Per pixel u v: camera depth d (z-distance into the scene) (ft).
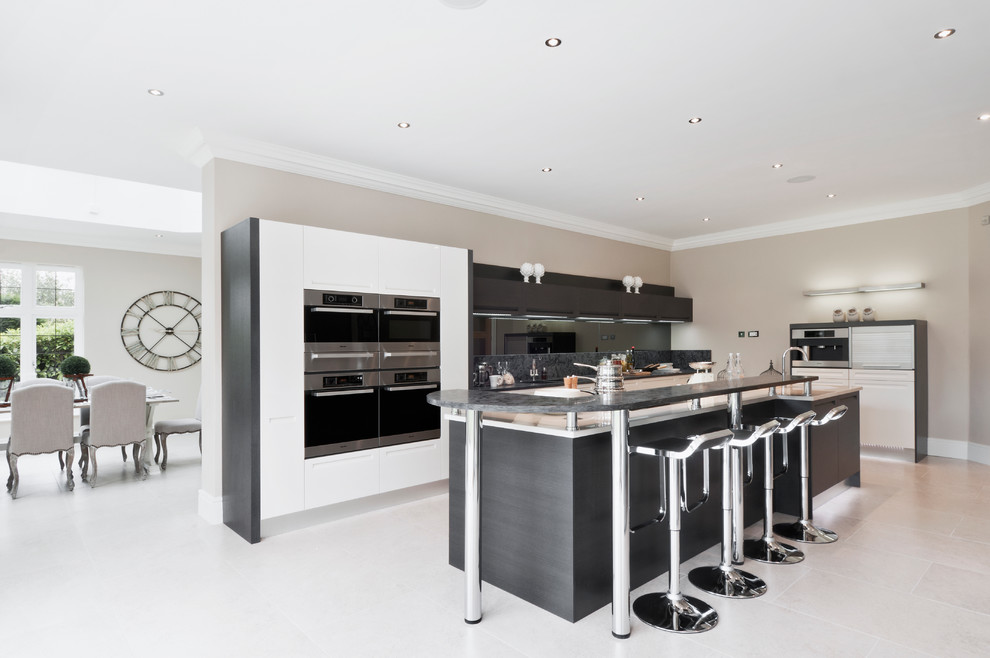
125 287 25.95
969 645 7.47
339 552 10.90
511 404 7.70
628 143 13.46
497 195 18.25
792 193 18.04
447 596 8.99
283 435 11.87
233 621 8.18
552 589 8.38
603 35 8.70
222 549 11.05
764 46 9.03
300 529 12.23
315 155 14.14
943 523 12.48
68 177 21.62
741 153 14.20
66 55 9.17
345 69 9.75
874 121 12.14
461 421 10.03
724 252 24.48
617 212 20.65
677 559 8.54
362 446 13.19
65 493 15.31
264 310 11.64
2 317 23.58
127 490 15.62
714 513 11.08
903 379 18.47
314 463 12.35
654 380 19.66
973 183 16.97
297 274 12.16
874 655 7.23
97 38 8.66
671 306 24.43
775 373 13.16
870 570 9.95
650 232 24.38
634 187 17.31
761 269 23.27
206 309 13.17
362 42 8.87
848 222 20.80
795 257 22.27
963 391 18.45
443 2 7.80
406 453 14.05
